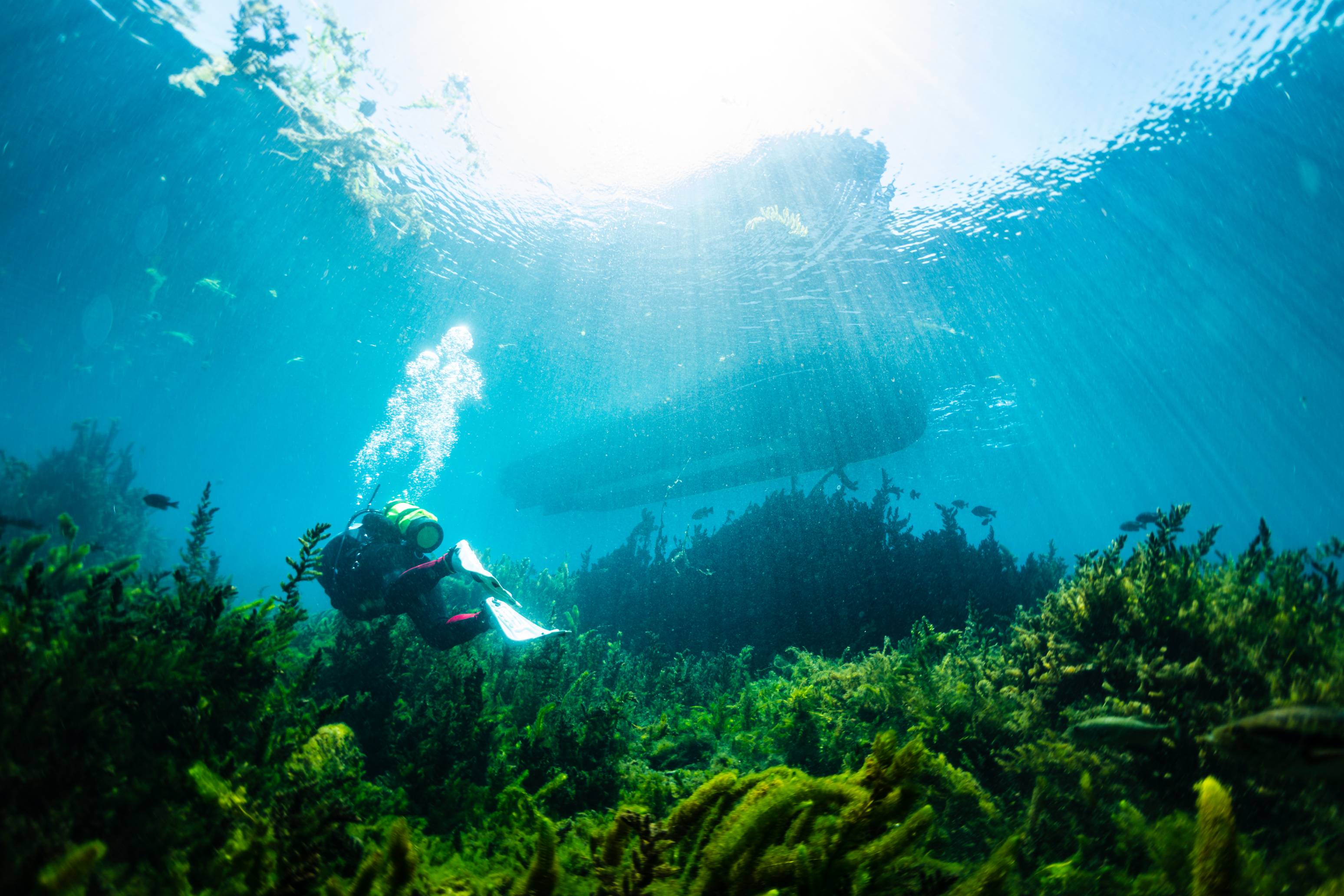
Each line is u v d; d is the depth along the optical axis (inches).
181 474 3120.1
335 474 2333.9
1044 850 86.2
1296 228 559.8
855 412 557.0
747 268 563.2
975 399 962.1
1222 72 466.9
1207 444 1397.6
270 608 93.1
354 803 82.2
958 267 611.8
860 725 135.5
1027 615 147.3
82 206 732.0
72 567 99.7
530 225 630.5
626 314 649.6
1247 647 106.1
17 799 52.1
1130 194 554.3
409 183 598.2
